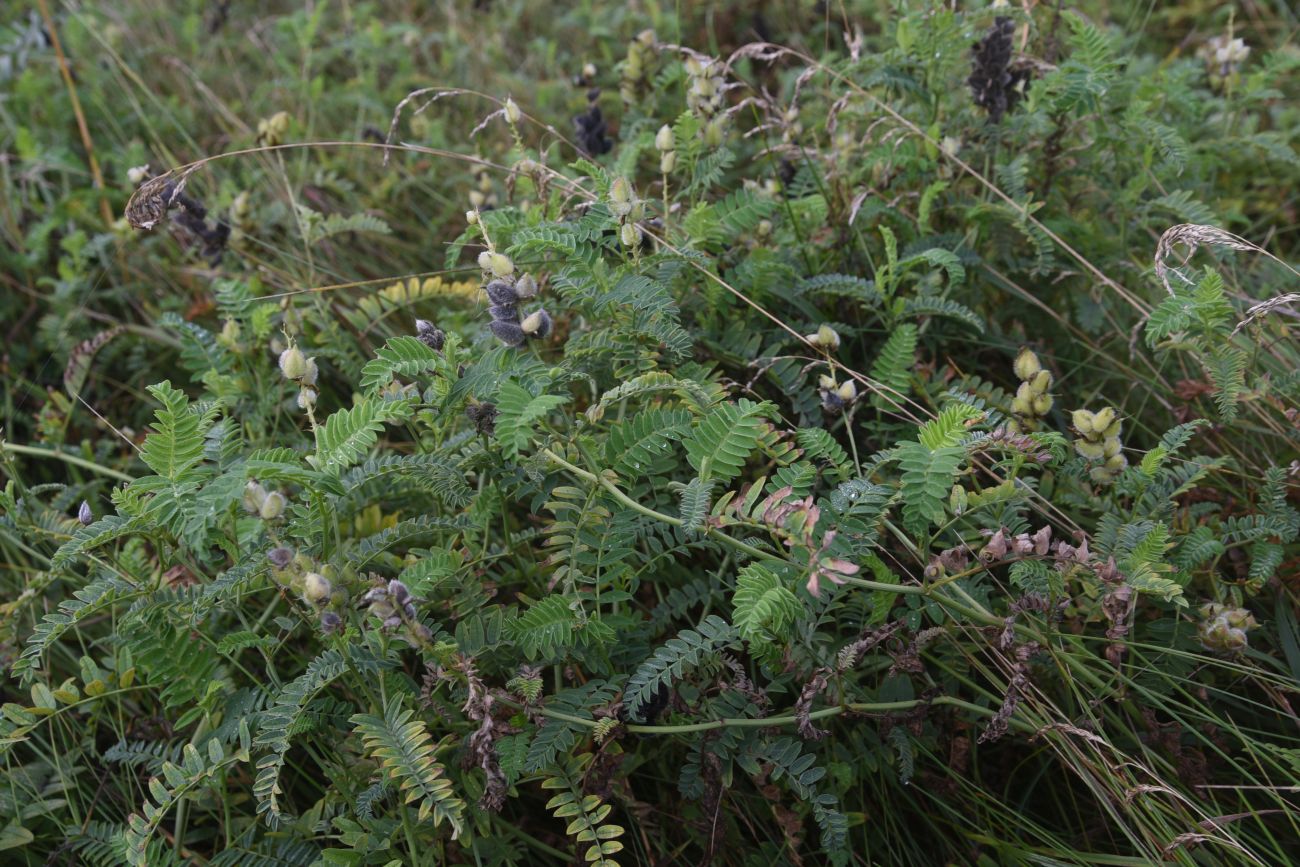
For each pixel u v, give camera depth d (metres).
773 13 5.12
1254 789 2.36
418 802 2.21
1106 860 2.18
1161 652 2.42
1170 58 4.32
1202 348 2.65
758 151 3.96
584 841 2.11
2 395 3.86
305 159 4.29
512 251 2.71
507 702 2.07
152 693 2.72
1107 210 3.45
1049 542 2.14
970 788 2.36
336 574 1.99
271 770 2.01
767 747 2.18
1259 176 4.07
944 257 2.67
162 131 4.83
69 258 4.06
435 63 5.26
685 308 2.94
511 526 2.72
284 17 5.33
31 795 2.60
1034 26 3.53
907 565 2.54
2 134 4.88
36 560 3.27
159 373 3.89
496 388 2.08
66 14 5.36
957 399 2.61
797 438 2.39
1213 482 2.79
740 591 1.95
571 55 5.19
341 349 3.18
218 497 1.92
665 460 2.40
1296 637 2.51
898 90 3.66
